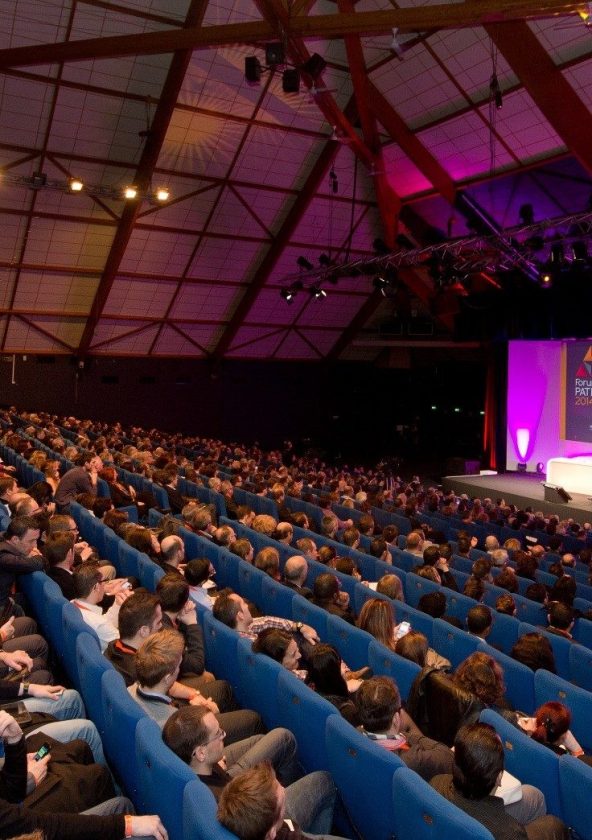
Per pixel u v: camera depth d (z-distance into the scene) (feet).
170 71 56.24
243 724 13.67
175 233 73.20
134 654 13.66
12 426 61.16
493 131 58.23
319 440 103.86
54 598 15.78
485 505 58.03
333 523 34.17
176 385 90.63
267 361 96.94
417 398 111.65
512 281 76.28
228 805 7.68
